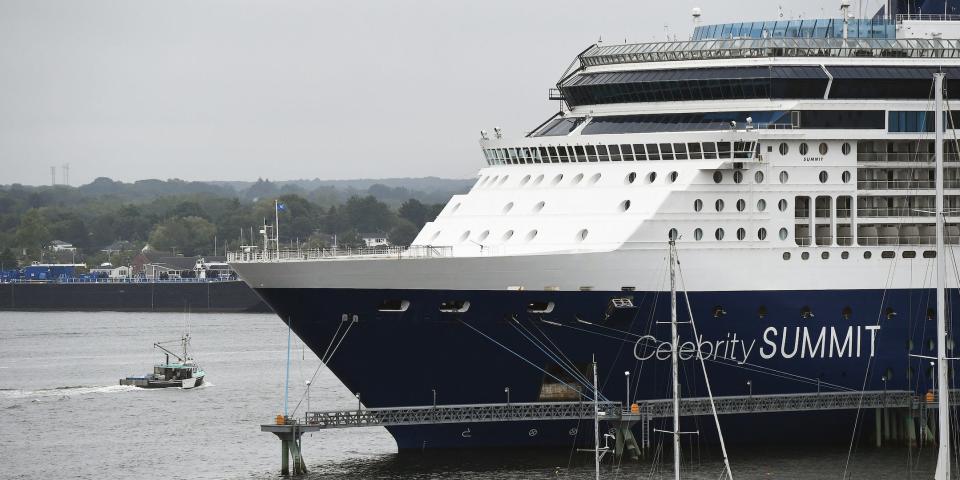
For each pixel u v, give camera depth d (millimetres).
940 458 188625
